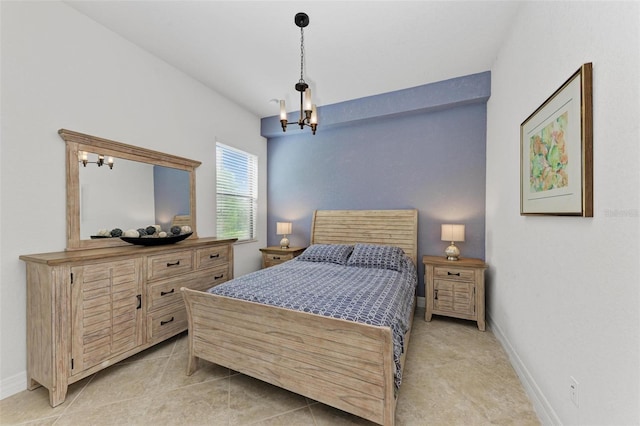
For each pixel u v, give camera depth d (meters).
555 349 1.48
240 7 2.05
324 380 1.53
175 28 2.31
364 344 1.41
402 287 2.32
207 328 1.94
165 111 2.85
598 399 1.12
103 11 2.12
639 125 0.92
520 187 1.97
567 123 1.35
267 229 4.64
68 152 2.06
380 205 3.82
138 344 2.15
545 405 1.55
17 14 1.81
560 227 1.44
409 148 3.64
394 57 2.71
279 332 1.67
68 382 1.71
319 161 4.23
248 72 3.04
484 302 3.04
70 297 1.73
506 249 2.40
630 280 0.95
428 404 1.69
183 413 1.61
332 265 3.16
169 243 2.62
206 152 3.38
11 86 1.78
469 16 2.14
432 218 3.53
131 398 1.74
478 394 1.79
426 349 2.39
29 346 1.79
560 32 1.47
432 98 3.25
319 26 2.26
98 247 2.23
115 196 2.37
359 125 3.94
